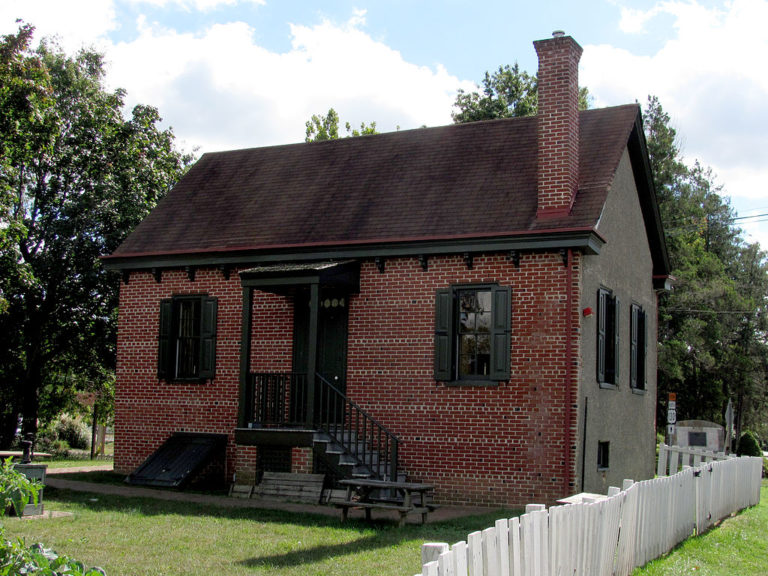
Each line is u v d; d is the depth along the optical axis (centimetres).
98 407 3325
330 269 1577
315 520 1220
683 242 4119
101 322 2706
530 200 1579
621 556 909
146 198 2648
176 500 1438
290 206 1839
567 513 734
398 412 1597
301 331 1725
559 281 1484
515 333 1508
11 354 2694
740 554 1187
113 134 2647
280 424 1608
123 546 975
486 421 1519
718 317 4400
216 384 1781
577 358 1460
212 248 1772
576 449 1446
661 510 1091
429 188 1723
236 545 999
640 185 1911
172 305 1842
